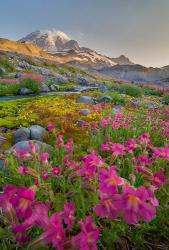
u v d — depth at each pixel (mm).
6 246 2729
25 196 2156
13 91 20344
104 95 17438
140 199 2092
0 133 7926
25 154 4125
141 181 3922
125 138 7133
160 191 3676
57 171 3750
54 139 7715
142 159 3732
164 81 107562
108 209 2170
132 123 8305
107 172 2338
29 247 2064
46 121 9188
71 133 8234
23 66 49344
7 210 2318
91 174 3078
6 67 45781
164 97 21500
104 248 3123
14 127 8898
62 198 3523
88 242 1949
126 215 2064
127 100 16500
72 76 58969
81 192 3381
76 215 3305
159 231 3555
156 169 4336
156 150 3764
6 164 4496
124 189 2129
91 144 6770
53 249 2740
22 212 2139
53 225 1967
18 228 2193
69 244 2018
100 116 10461
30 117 9961
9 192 2258
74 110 11914
